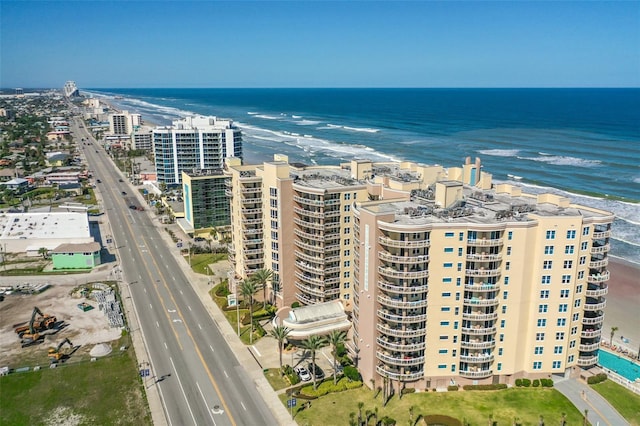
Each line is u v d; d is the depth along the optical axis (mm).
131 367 118062
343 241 136250
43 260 189375
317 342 108562
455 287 104312
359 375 113375
